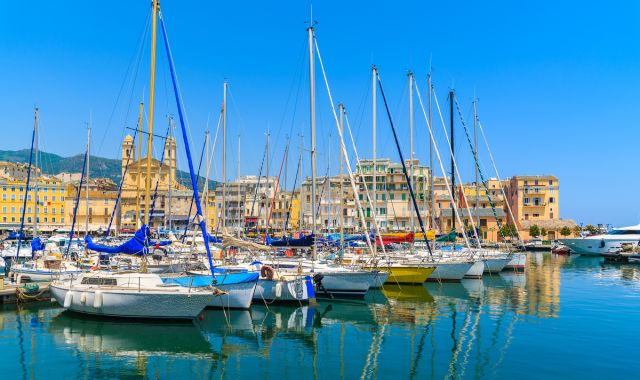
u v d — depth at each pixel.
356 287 36.41
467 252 52.31
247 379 19.91
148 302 26.61
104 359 22.06
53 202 143.88
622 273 56.31
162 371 20.78
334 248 48.09
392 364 21.48
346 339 25.55
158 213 130.12
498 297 38.03
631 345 23.95
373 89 48.81
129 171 138.38
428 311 32.44
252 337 25.83
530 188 132.50
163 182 135.50
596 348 23.48
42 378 19.84
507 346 23.97
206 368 21.12
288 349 23.77
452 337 25.77
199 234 61.97
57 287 29.00
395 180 110.56
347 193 115.81
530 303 35.34
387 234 53.44
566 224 124.62
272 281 33.50
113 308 27.00
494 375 20.00
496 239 119.81
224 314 29.64
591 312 31.86
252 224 111.19
